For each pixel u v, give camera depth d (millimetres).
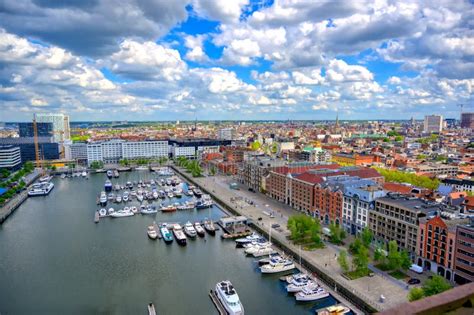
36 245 187375
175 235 198125
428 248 144625
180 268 158875
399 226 158500
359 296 123375
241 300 130500
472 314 21516
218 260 167500
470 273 127250
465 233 128125
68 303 130125
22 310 125688
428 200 185625
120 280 147625
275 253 171000
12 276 151125
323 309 119625
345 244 174750
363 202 180750
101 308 127000
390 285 132250
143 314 123125
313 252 165000
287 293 134875
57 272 154750
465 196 192375
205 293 137000
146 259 168875
